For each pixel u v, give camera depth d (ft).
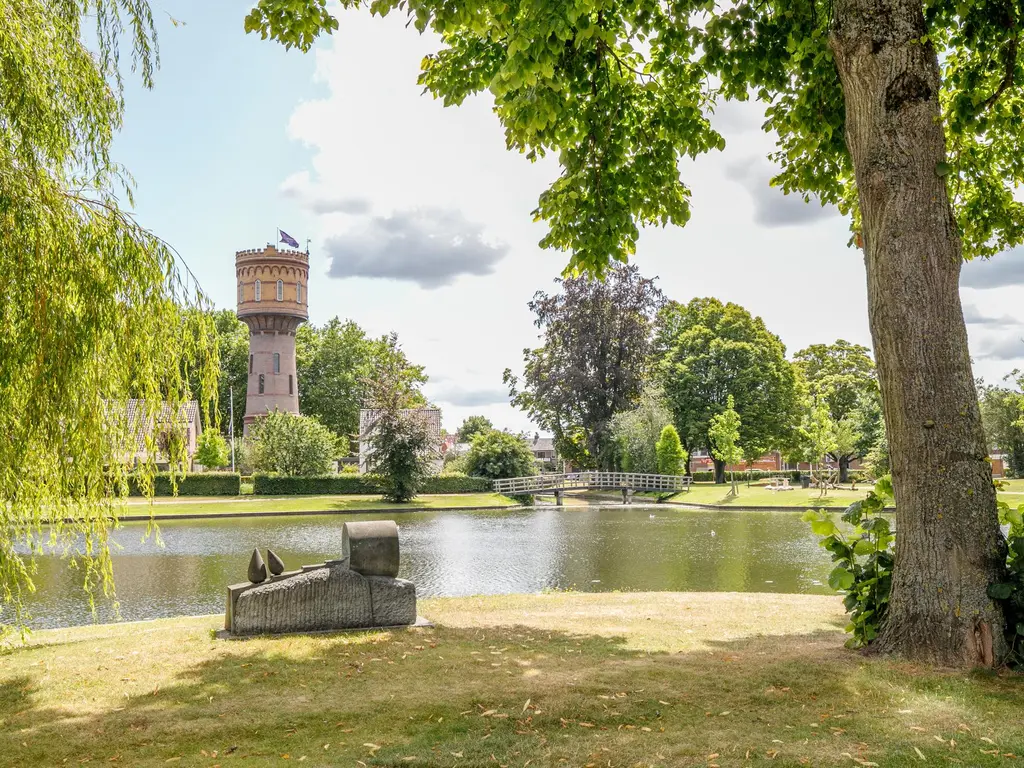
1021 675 19.54
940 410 21.31
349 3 27.86
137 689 21.09
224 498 167.43
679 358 209.46
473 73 32.14
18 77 23.09
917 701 17.67
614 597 40.63
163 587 61.52
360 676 21.70
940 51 34.68
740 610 34.78
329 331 280.31
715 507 156.46
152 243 24.95
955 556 20.83
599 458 206.18
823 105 31.76
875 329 22.35
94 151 26.76
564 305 207.00
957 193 39.27
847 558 24.03
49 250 22.57
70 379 22.80
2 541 25.34
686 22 31.01
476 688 20.07
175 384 25.81
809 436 192.24
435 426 230.68
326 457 189.26
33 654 26.27
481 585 62.69
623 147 35.60
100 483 24.85
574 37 29.76
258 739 16.85
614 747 15.67
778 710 17.56
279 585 28.30
